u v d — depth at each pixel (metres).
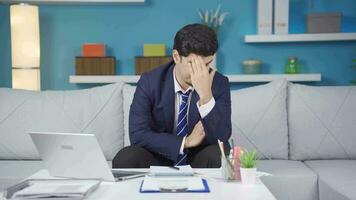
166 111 1.65
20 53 2.65
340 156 2.20
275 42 2.96
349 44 2.95
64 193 1.00
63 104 2.24
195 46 1.41
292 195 1.86
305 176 1.87
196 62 1.44
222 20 2.87
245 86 2.97
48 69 2.98
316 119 2.22
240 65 2.98
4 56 2.96
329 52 2.97
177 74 1.64
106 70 2.84
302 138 2.21
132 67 2.99
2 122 2.20
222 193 1.06
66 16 2.96
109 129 2.22
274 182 1.86
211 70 1.67
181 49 1.44
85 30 2.97
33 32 2.67
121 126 2.26
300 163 2.11
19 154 2.18
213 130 1.53
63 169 1.22
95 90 2.31
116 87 2.29
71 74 2.99
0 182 1.82
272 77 2.84
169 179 1.19
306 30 2.89
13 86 2.69
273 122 2.22
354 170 1.88
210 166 1.46
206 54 1.44
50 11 2.95
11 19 2.66
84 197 1.01
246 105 2.24
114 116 2.24
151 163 1.57
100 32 2.98
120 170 1.32
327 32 2.85
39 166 2.02
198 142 1.52
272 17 2.87
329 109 2.22
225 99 1.66
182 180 1.17
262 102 2.24
